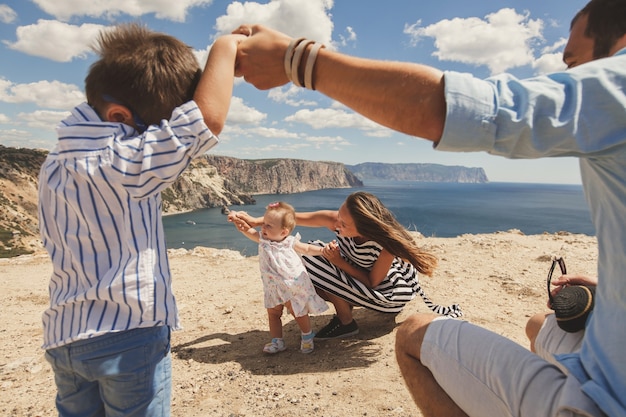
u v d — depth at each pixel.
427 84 1.14
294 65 1.38
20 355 3.83
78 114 1.64
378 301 3.77
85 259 1.54
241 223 3.75
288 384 3.11
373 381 3.09
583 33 1.42
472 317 4.24
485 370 1.52
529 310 4.46
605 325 1.21
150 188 1.52
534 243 8.27
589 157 1.12
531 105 1.07
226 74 1.52
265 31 1.54
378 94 1.19
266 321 4.50
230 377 3.25
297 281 3.54
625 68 1.07
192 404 2.88
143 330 1.58
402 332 1.90
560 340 1.85
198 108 1.50
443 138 1.11
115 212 1.53
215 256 7.98
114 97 1.59
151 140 1.49
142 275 1.54
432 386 1.76
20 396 3.10
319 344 3.81
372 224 3.41
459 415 1.66
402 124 1.20
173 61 1.63
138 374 1.58
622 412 1.11
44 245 1.63
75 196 1.51
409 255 3.44
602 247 1.24
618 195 1.12
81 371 1.56
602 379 1.18
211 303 5.14
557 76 1.14
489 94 1.10
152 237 1.61
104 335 1.52
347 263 3.75
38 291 6.05
